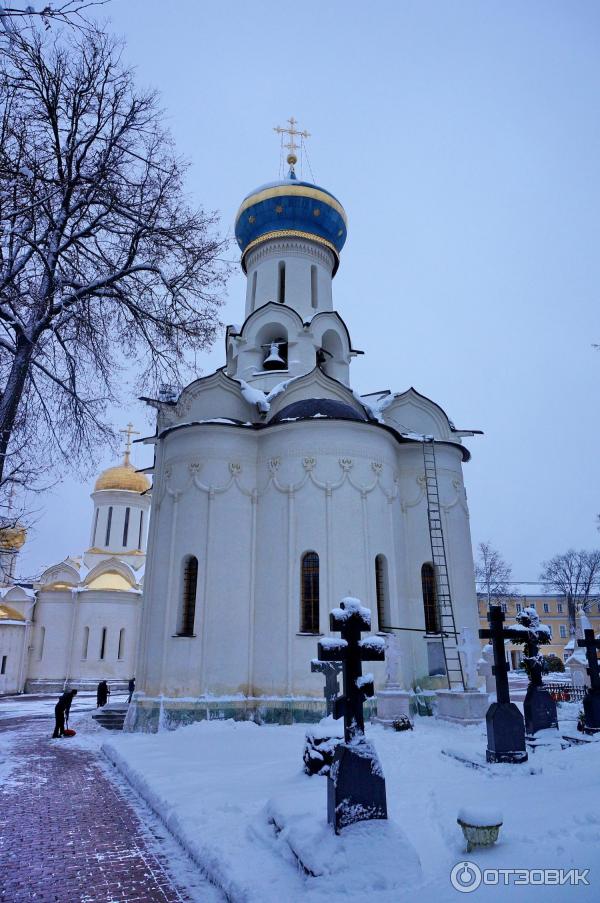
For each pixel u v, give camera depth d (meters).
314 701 17.34
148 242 11.70
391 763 10.98
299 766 11.35
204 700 17.80
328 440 19.80
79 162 10.52
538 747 11.88
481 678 21.80
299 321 25.78
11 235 9.16
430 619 21.02
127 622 41.53
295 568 18.75
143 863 7.14
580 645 13.66
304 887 5.66
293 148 33.41
